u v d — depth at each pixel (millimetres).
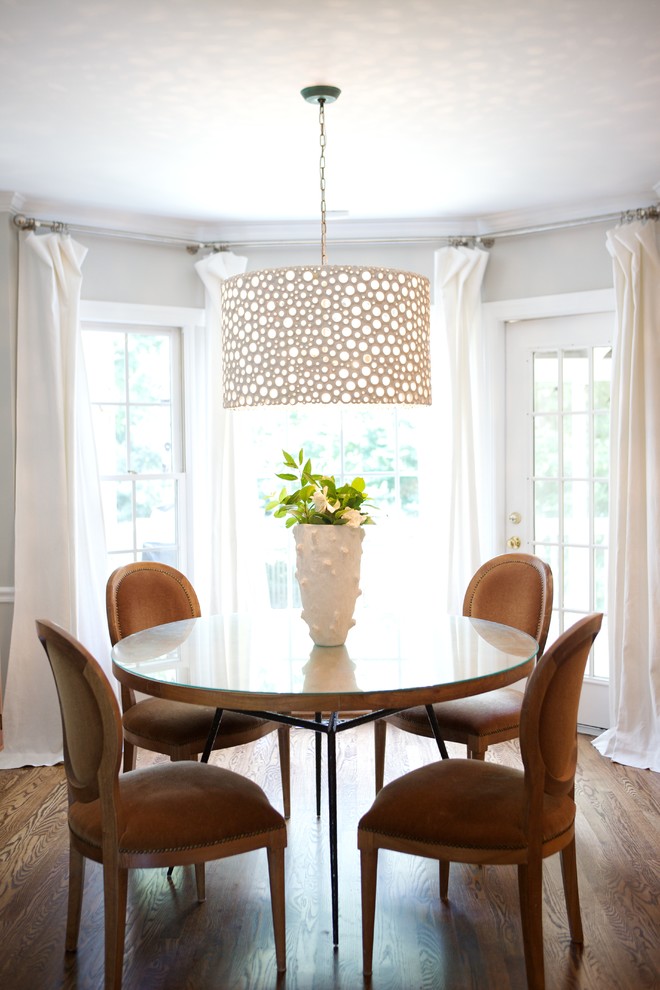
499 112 3271
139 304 4723
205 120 3324
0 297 4289
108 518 4789
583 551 4723
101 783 2252
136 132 3445
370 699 2314
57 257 4293
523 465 4879
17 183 4090
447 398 4762
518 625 3402
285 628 3172
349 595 2834
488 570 3572
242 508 4812
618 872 3010
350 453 5133
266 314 2672
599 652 4676
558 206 4531
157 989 2381
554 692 2221
